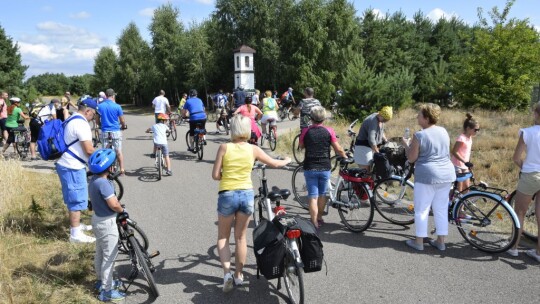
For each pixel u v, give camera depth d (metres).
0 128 12.69
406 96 18.59
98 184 4.03
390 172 6.46
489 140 11.18
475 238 5.40
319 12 37.44
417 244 5.29
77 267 4.84
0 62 33.25
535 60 18.52
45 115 12.08
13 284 4.41
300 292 3.67
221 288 4.42
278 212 4.11
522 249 5.27
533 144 4.79
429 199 5.15
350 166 9.91
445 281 4.46
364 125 6.94
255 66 40.44
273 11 39.47
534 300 4.07
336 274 4.65
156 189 8.46
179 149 13.66
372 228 6.08
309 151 5.65
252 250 5.36
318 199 5.97
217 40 42.50
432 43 46.84
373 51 42.19
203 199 7.73
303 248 3.81
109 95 8.84
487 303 4.02
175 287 4.44
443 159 5.08
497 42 18.88
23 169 9.29
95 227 4.11
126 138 17.09
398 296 4.18
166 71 43.69
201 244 5.59
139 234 4.89
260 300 4.18
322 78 36.97
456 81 20.59
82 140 5.37
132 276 4.57
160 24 44.19
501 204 5.09
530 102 17.02
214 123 23.33
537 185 4.79
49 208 7.00
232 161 4.09
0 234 5.68
